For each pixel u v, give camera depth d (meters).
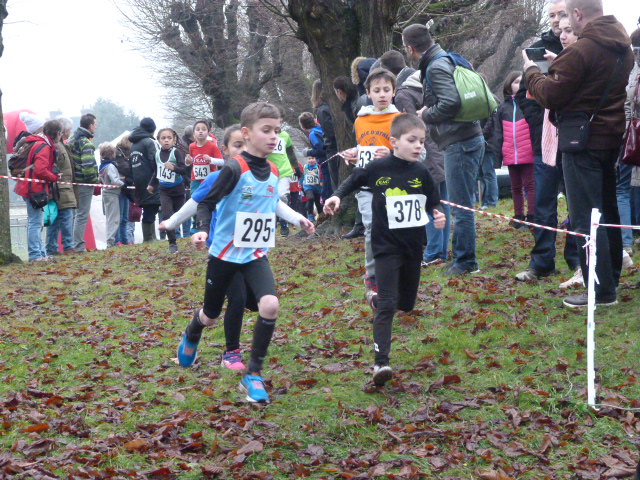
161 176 11.17
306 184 14.27
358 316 6.43
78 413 4.64
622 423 4.16
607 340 5.29
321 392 4.84
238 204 4.64
